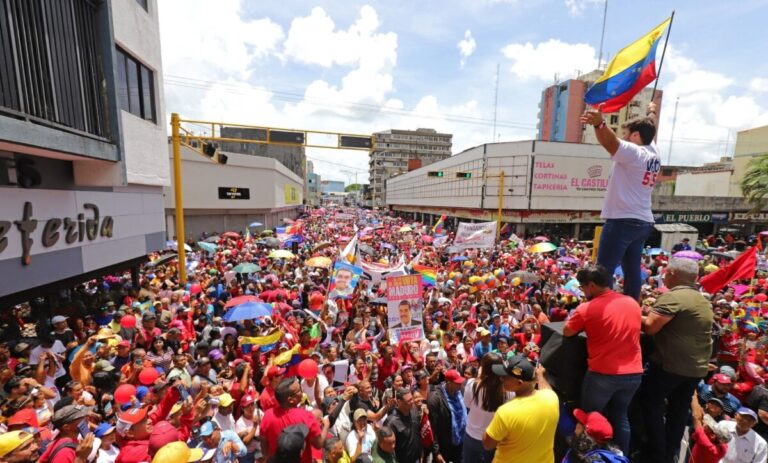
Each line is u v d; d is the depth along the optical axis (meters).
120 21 9.76
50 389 5.66
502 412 2.93
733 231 37.03
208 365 5.86
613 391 3.10
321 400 5.62
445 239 21.73
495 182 36.72
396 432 4.68
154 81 11.91
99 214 8.92
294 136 17.86
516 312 10.08
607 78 4.04
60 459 3.66
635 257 3.75
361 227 34.16
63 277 7.68
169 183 12.88
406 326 7.39
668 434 3.62
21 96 5.35
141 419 4.42
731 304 9.91
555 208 34.31
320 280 14.21
